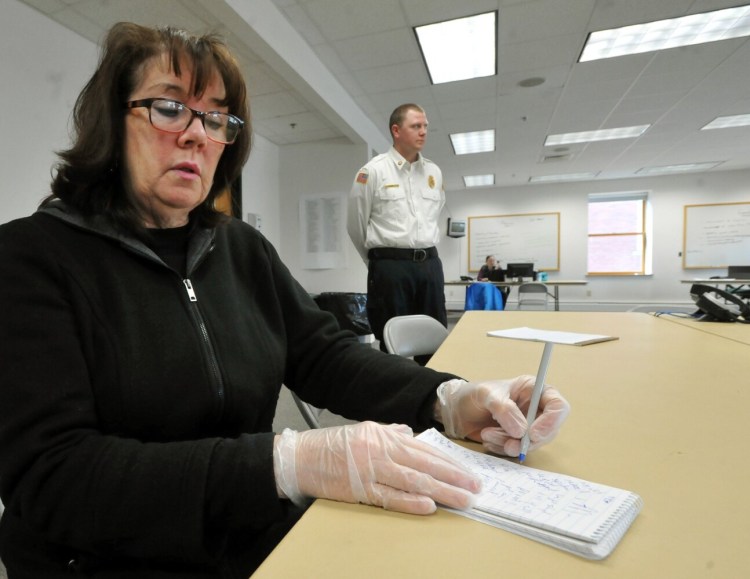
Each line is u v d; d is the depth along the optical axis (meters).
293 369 0.79
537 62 3.58
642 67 3.69
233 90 0.68
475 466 0.48
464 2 2.77
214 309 0.67
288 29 2.94
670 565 0.31
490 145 5.98
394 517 0.39
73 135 0.63
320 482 0.42
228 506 0.41
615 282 8.52
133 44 0.60
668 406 0.66
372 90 4.05
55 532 0.42
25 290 0.50
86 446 0.44
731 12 2.94
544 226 8.77
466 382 0.61
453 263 9.28
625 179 8.32
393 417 0.63
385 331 1.40
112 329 0.56
